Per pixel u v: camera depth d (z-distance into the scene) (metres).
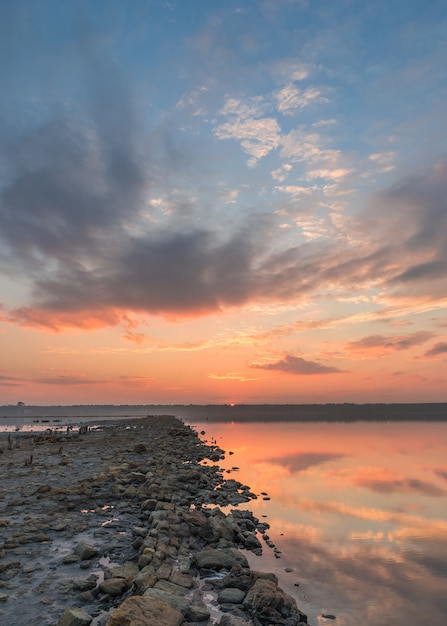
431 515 18.41
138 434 65.56
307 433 71.81
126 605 7.47
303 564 12.53
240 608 8.86
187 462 35.81
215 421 128.50
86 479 22.11
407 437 62.03
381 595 10.49
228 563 11.28
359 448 46.97
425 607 9.88
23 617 7.87
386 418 141.12
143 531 13.09
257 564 12.43
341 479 27.55
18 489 19.78
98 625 7.57
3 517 14.94
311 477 28.39
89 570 10.30
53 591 9.03
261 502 20.81
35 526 13.73
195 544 13.21
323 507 19.84
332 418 143.75
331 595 10.45
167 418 132.50
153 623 7.17
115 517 15.57
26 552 11.40
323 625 8.98
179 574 10.12
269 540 14.80
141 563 10.45
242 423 113.62
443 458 37.88
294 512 18.91
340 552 13.67
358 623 9.09
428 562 12.82
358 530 16.19
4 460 31.91
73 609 7.68
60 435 64.56
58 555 11.30
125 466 26.88
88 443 48.94
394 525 16.91
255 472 30.75
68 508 16.55
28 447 43.94
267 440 58.38
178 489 21.88
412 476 28.56
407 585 11.12
